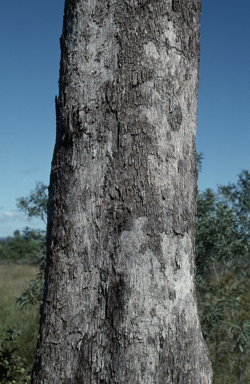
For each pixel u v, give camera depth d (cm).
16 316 594
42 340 127
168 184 129
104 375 117
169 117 133
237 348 433
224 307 404
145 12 134
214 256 420
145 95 130
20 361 291
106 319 120
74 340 122
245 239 436
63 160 134
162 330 120
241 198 555
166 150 131
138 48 132
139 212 125
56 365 122
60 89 144
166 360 119
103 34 135
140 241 123
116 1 135
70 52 140
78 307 123
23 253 1797
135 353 117
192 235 136
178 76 136
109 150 128
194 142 142
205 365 129
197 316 133
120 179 126
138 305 119
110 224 125
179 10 139
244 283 513
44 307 130
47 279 132
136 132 128
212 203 446
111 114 130
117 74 131
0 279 1024
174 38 137
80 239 127
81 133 131
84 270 125
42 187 498
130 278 121
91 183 128
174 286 125
